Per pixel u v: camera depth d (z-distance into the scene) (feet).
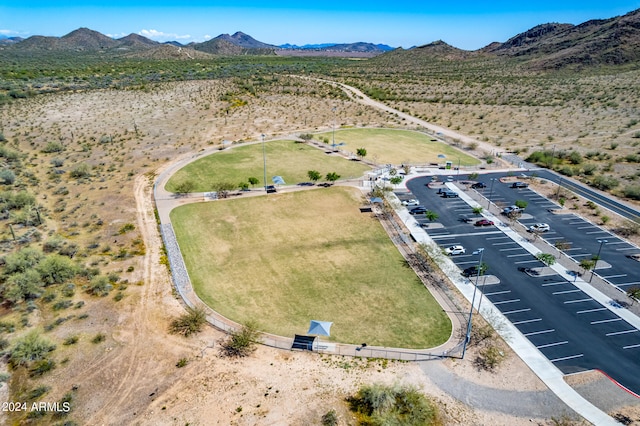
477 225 190.80
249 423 91.20
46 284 139.54
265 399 97.81
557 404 98.84
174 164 261.44
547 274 152.97
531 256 165.48
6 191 205.36
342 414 94.12
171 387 100.94
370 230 184.55
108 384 101.65
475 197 222.69
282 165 264.72
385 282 147.54
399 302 136.56
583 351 116.26
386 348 115.85
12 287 131.34
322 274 152.05
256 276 150.30
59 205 200.44
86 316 125.49
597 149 299.79
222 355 111.96
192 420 91.86
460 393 101.14
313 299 137.80
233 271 153.28
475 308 133.80
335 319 128.16
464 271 153.58
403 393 97.86
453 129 376.89
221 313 129.80
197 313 123.44
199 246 169.78
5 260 144.77
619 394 102.17
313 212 200.54
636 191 218.38
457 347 116.57
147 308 130.41
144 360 109.40
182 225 185.98
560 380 105.91
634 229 181.88
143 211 197.98
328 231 183.11
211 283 145.79
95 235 174.19
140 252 162.91
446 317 129.49
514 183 235.81
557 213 203.31
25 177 233.35
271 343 116.88
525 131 360.69
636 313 132.16
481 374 107.04
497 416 95.35
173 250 165.27
